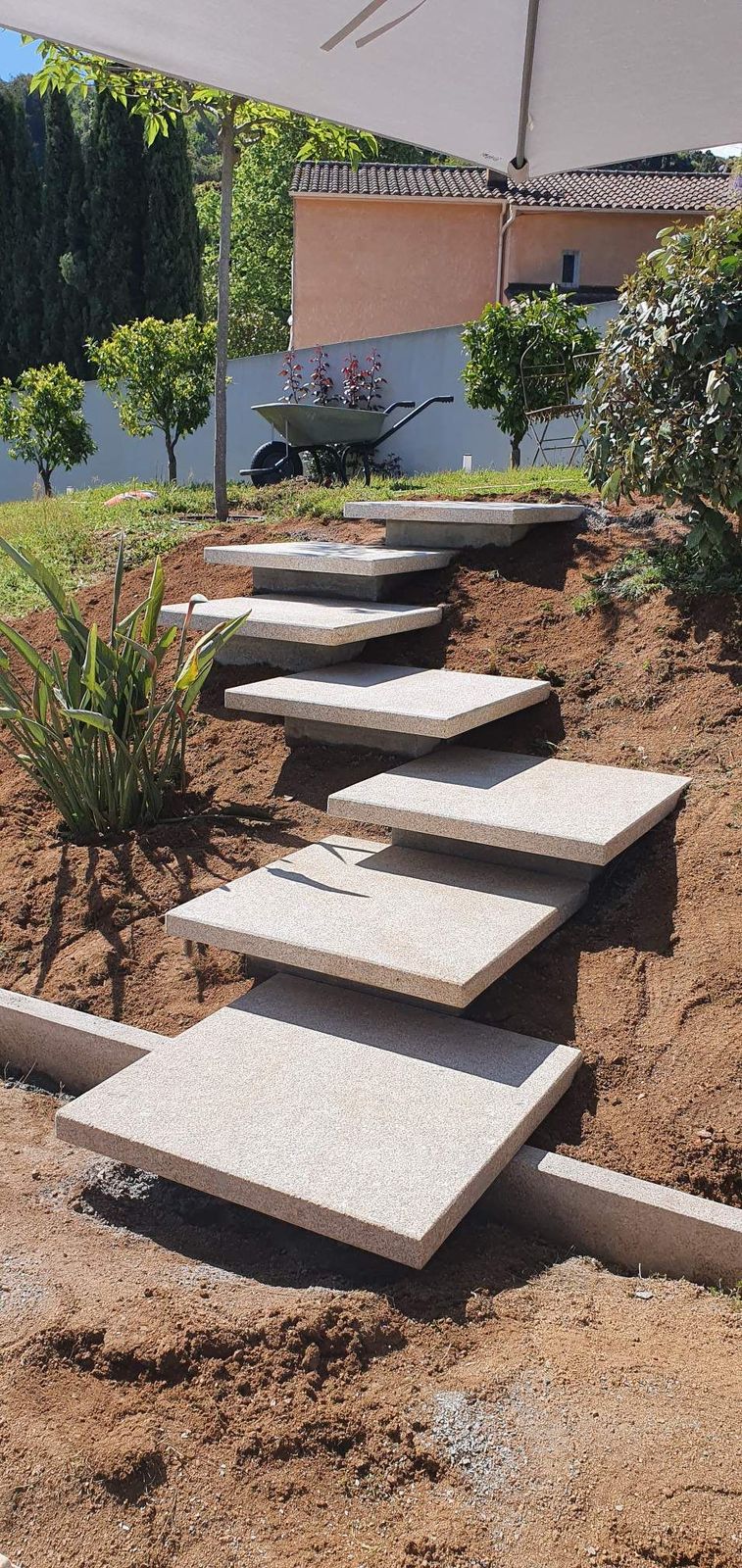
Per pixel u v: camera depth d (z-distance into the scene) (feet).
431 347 54.34
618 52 12.33
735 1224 8.31
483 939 10.61
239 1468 6.56
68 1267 8.38
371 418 35.01
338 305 73.61
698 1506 6.15
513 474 28.76
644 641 15.70
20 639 13.64
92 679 13.46
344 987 11.53
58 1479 6.42
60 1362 7.30
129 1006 11.74
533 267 72.18
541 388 36.47
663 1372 7.24
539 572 17.93
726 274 14.26
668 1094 9.66
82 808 14.47
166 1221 9.16
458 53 12.76
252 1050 10.18
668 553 16.93
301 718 15.71
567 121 14.39
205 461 62.18
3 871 14.20
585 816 11.89
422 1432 6.77
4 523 29.25
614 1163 9.18
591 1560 5.89
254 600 18.52
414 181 74.54
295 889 12.14
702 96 13.51
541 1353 7.43
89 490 39.58
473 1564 5.92
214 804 14.99
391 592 18.44
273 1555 6.02
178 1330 7.47
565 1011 10.71
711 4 11.14
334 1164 8.38
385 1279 8.29
